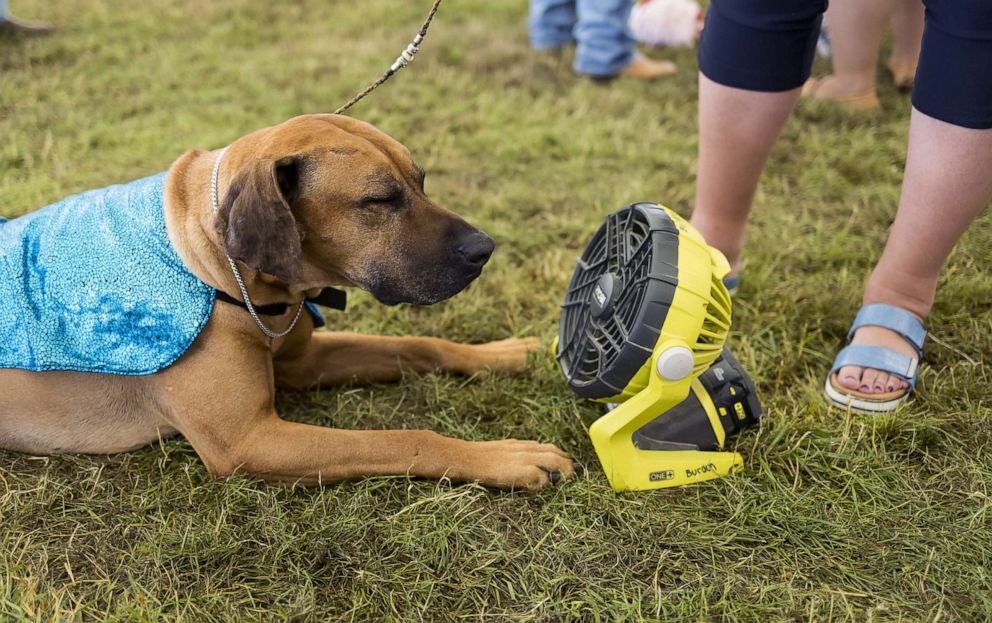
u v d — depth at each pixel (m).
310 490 2.44
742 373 2.59
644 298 2.25
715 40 2.82
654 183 4.25
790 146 4.54
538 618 2.05
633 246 2.45
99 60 5.61
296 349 2.77
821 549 2.20
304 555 2.22
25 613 2.04
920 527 2.26
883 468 2.45
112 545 2.27
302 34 6.17
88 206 2.51
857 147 4.45
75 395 2.49
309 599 2.08
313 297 2.66
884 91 5.11
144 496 2.42
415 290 2.40
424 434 2.46
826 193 4.13
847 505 2.35
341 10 6.61
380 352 2.90
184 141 4.55
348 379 2.90
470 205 4.07
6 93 5.12
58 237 2.43
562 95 5.32
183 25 6.25
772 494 2.37
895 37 5.04
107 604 2.09
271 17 6.45
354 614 2.06
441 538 2.23
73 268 2.38
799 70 2.78
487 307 3.34
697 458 2.44
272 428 2.41
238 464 2.39
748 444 2.57
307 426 2.43
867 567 2.15
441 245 2.39
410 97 5.19
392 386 2.92
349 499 2.38
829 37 5.18
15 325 2.38
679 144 4.65
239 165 2.35
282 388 2.88
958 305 3.14
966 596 2.07
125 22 6.25
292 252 2.17
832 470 2.45
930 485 2.41
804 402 2.74
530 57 5.76
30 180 4.08
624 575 2.14
